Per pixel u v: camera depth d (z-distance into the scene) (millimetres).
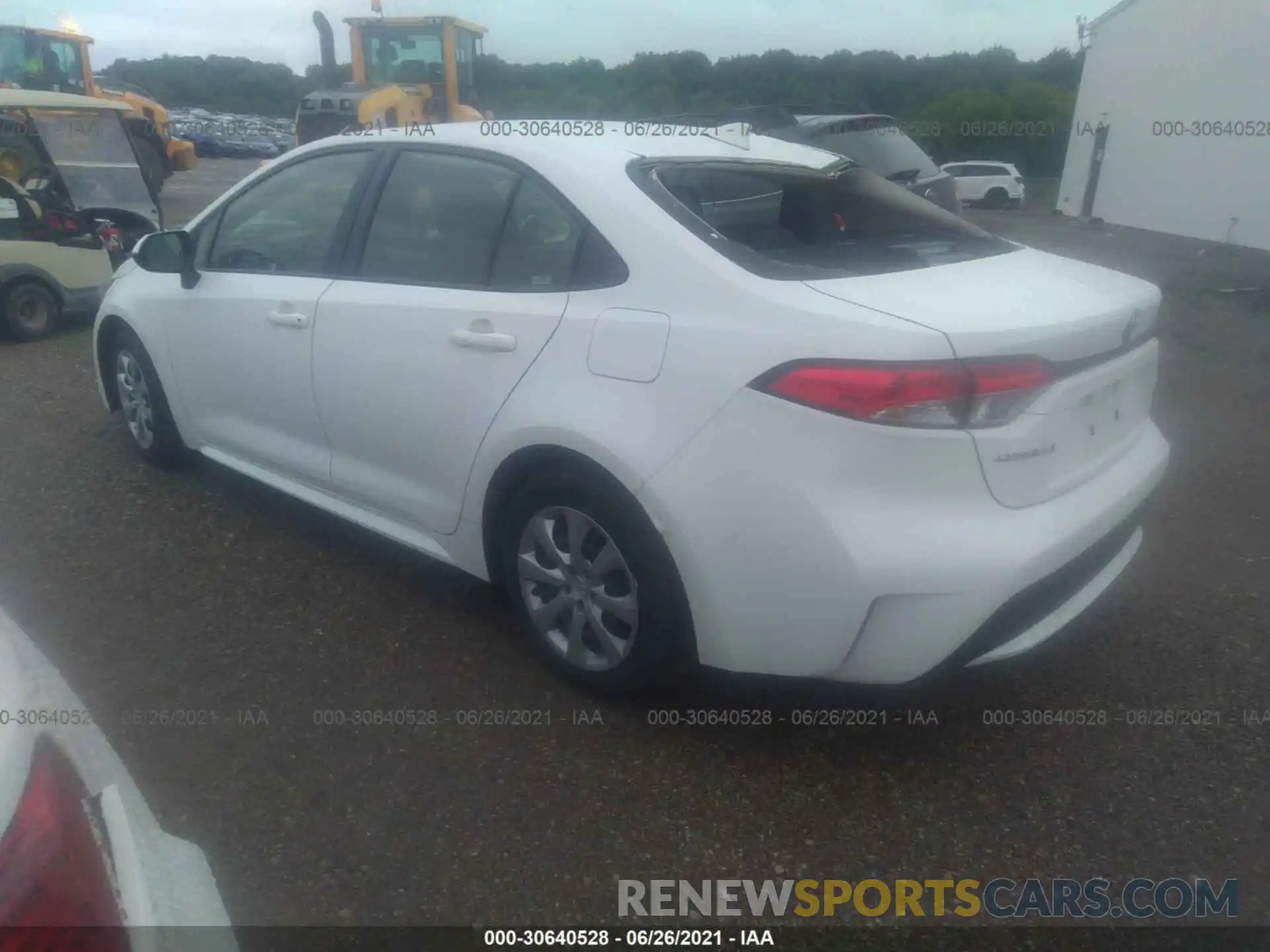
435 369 3307
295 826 2670
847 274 2832
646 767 2920
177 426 4684
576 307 2982
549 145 3297
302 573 4016
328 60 15188
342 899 2443
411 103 13820
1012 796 2824
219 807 2732
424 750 2979
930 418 2467
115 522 4434
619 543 2902
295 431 3982
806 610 2611
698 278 2785
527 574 3250
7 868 1256
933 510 2508
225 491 4793
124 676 3312
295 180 4043
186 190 22469
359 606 3779
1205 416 6188
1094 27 20875
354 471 3762
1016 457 2551
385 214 3646
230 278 4176
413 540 3627
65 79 16156
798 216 3266
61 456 5207
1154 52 18188
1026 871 2570
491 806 2760
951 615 2516
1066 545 2631
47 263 7844
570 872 2545
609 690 3127
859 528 2502
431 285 3406
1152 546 4332
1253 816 2756
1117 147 19797
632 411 2805
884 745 3027
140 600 3785
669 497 2729
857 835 2682
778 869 2568
